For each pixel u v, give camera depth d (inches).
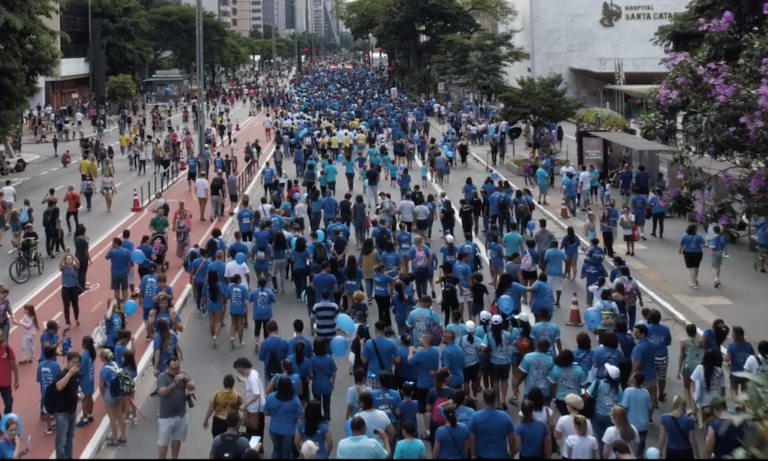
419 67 3663.9
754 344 728.3
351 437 387.5
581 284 924.0
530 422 421.1
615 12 3080.7
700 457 477.1
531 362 505.0
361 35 4586.6
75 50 3449.8
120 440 527.2
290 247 896.3
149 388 629.9
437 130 2586.1
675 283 940.6
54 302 866.1
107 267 1013.2
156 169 1772.9
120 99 3171.8
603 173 1503.4
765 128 649.6
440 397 473.1
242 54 5349.4
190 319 800.9
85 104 3243.1
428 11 3442.4
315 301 732.7
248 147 1807.3
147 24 3917.3
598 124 1836.9
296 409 437.7
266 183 1374.3
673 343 740.7
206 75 4958.2
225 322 789.9
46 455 508.7
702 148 705.6
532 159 1614.2
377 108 2689.5
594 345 712.4
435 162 1560.0
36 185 1622.8
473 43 2748.5
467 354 550.3
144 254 836.0
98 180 1694.1
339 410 579.2
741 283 935.0
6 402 546.6
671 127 743.1
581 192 1317.7
